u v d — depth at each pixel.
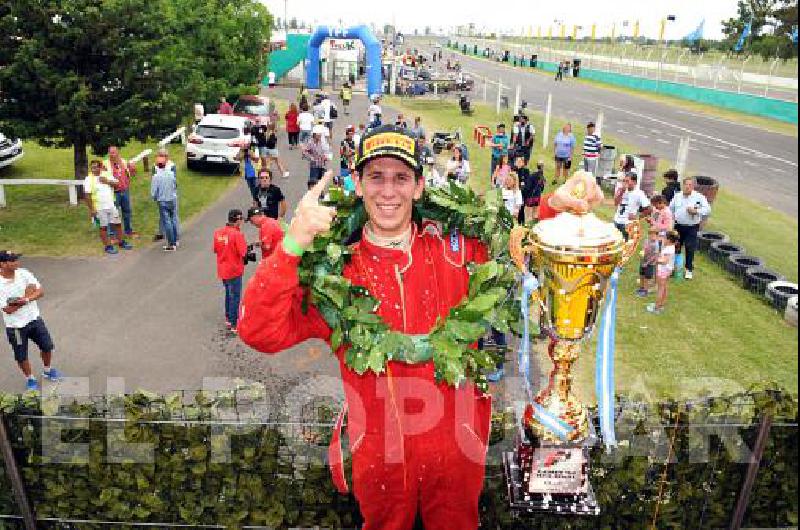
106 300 10.24
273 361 8.39
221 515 4.35
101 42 13.41
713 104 40.22
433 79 43.00
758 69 42.25
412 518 3.17
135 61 13.97
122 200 13.01
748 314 10.07
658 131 29.55
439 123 30.83
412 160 2.81
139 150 22.53
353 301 2.91
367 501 3.13
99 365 8.25
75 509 4.41
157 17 14.60
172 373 8.07
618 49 75.00
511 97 42.34
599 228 2.94
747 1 47.62
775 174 21.19
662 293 9.95
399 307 2.98
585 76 60.28
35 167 20.08
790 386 7.59
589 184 2.99
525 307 3.04
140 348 8.72
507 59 80.06
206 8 26.17
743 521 4.26
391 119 31.41
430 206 3.12
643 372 8.05
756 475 4.13
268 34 29.08
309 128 23.59
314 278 2.86
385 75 45.50
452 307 3.00
